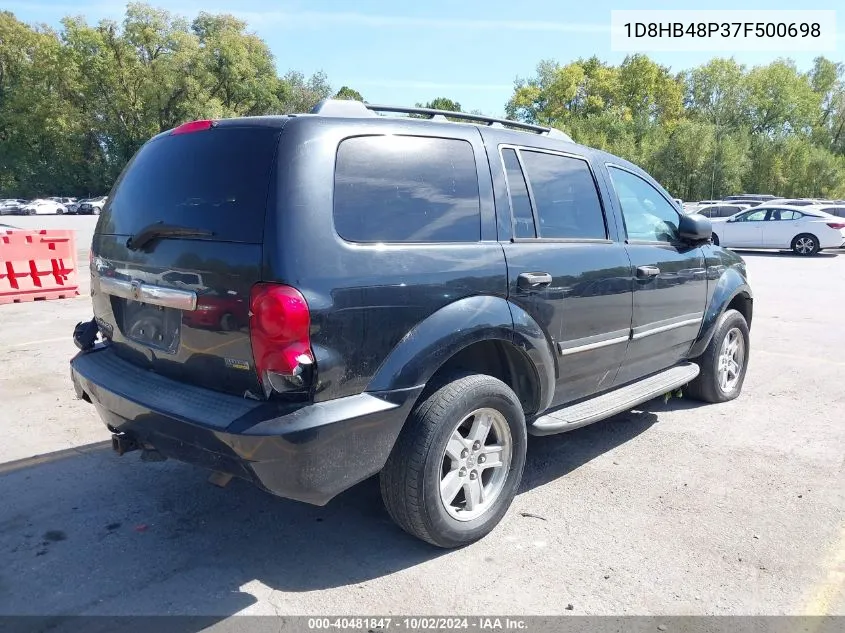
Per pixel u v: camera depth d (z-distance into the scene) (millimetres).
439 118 3607
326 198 2732
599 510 3643
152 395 2914
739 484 3982
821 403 5594
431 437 2938
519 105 72812
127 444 3164
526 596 2846
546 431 3637
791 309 10594
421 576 2992
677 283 4660
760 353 7473
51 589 2863
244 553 3176
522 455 3445
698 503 3729
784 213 21656
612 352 4102
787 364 6957
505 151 3566
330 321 2641
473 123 3566
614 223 4203
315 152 2758
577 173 4055
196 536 3324
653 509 3656
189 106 55312
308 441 2570
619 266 4055
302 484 2619
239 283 2654
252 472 2586
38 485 3869
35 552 3156
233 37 58031
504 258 3312
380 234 2879
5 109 59906
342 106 3051
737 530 3420
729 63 64312
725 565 3092
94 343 3643
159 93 55906
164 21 56750
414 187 3066
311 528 3422
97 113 59781
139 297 3053
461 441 3184
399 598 2826
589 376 4027
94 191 61312
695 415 5273
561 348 3668
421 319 2930
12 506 3609
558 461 4348
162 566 3053
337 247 2709
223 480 2865
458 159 3299
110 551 3170
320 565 3078
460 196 3250
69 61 56125
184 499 3723
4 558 3098
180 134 3162
